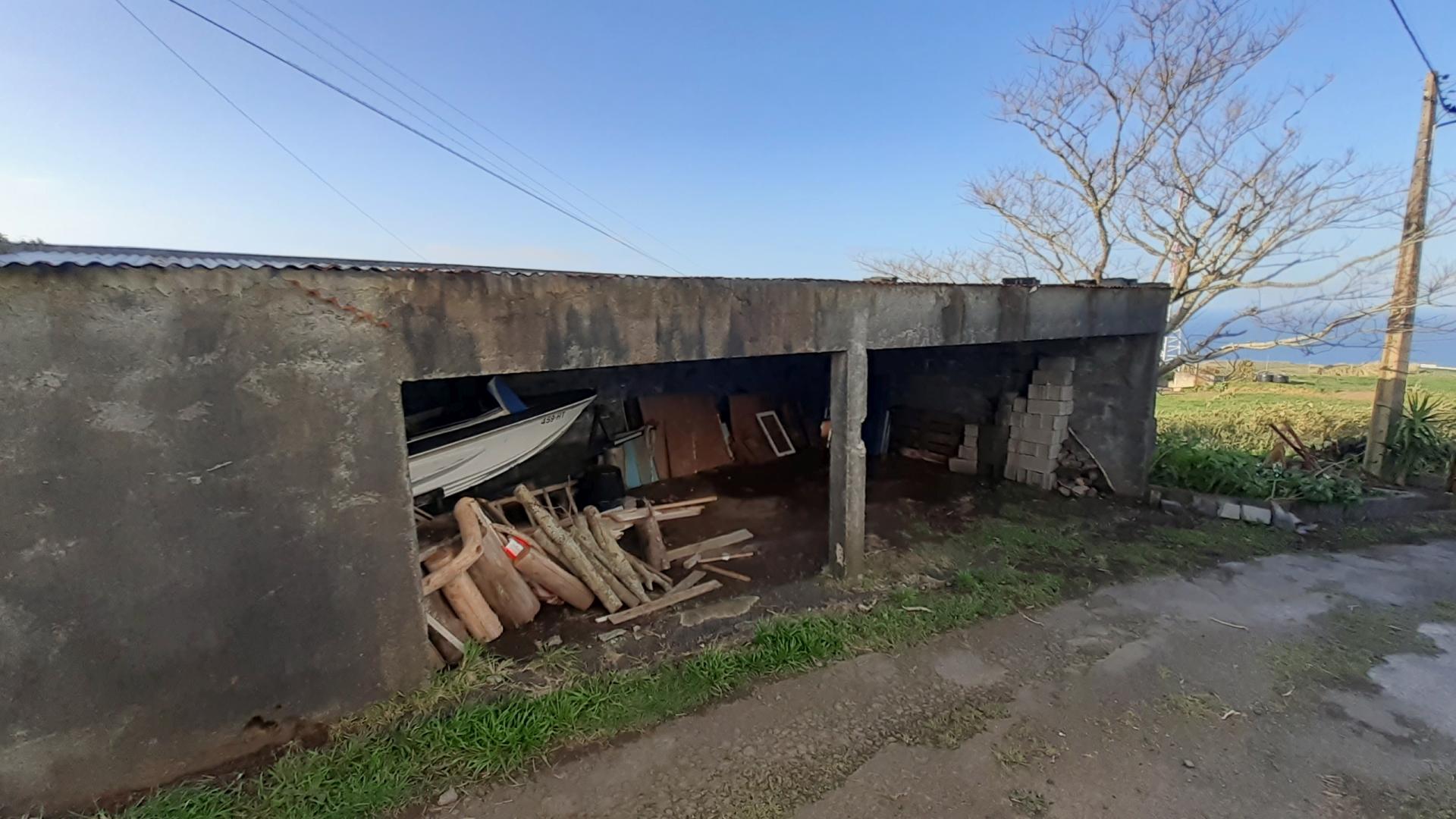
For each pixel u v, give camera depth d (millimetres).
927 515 5590
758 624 3422
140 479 2037
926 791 2289
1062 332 4898
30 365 1842
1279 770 2398
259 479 2234
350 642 2500
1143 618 3645
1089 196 9984
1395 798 2256
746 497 6176
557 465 6164
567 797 2248
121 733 2109
